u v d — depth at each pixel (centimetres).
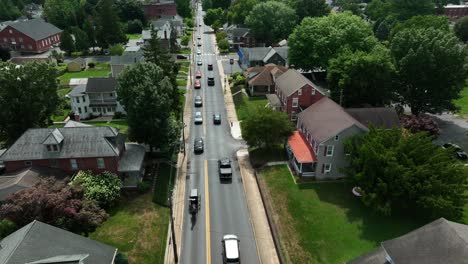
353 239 3797
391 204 4147
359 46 7794
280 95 7256
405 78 6397
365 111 5575
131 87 5200
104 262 2875
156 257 3644
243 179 5031
